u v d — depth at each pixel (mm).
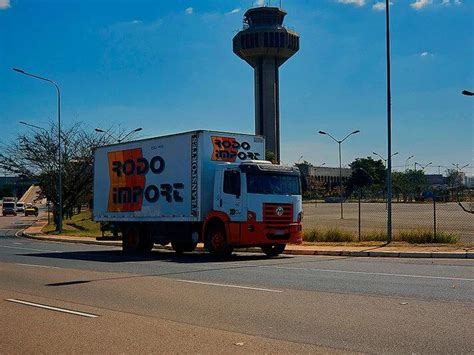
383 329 8500
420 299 10867
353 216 58750
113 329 9094
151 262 20422
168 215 23359
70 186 50469
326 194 136625
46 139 50125
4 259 22547
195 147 22188
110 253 25844
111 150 26781
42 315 10422
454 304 10289
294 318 9492
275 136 120812
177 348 7805
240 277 15141
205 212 22016
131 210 25453
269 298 11508
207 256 23156
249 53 120875
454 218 51812
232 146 22797
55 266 19344
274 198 21109
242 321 9414
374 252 21531
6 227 64500
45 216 107688
